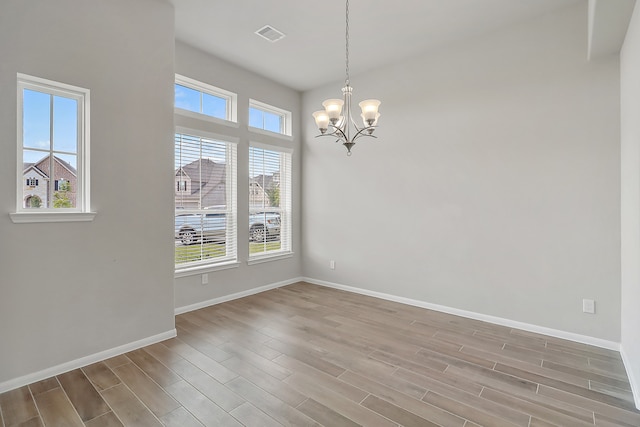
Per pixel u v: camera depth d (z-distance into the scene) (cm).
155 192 286
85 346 247
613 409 194
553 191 301
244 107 423
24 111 225
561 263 299
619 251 272
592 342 284
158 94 286
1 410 192
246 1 284
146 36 277
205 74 378
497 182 332
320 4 287
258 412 191
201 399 204
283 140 480
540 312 310
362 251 441
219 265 396
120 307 265
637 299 208
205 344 284
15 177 215
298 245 509
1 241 210
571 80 290
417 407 196
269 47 365
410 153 393
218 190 402
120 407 196
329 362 252
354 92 442
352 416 187
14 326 216
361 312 369
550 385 220
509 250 327
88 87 245
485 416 188
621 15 216
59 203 239
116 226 262
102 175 253
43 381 224
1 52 209
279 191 486
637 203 206
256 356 262
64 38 233
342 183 460
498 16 305
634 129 213
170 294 297
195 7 294
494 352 269
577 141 288
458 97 355
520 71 316
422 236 386
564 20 292
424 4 286
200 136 374
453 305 364
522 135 316
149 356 261
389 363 250
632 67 218
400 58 391
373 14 301
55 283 232
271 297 426
